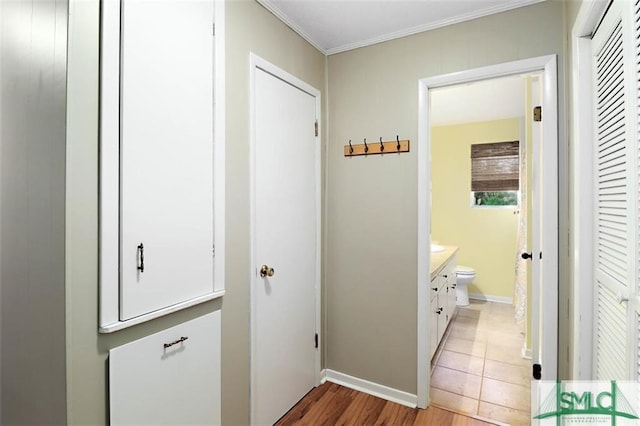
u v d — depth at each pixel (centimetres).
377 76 228
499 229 442
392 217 223
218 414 154
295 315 216
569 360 170
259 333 184
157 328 127
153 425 124
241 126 171
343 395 228
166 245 128
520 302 338
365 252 234
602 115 133
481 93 334
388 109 224
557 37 176
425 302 212
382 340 227
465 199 459
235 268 168
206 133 147
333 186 247
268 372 191
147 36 120
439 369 262
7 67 113
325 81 248
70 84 100
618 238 117
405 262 219
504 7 187
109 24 109
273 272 192
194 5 140
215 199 152
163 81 127
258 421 183
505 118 432
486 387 236
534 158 213
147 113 121
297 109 217
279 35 198
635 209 101
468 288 461
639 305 98
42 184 104
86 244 104
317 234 238
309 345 231
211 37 149
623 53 109
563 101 175
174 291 132
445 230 471
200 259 144
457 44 201
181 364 136
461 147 461
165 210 128
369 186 232
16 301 112
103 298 108
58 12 101
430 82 209
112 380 110
